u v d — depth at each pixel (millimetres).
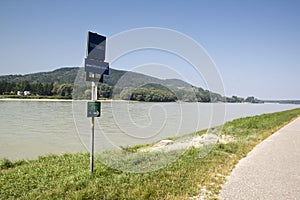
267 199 4793
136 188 5035
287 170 6738
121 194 4777
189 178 5828
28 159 9023
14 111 28672
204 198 4797
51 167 6883
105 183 5281
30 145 12062
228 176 6152
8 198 4660
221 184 5574
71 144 12375
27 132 15562
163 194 4898
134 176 5836
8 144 12266
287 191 5203
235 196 4910
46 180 5602
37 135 14641
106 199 4555
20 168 7012
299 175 6301
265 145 10609
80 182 5254
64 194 4723
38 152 10766
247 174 6328
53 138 13734
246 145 10328
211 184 5547
